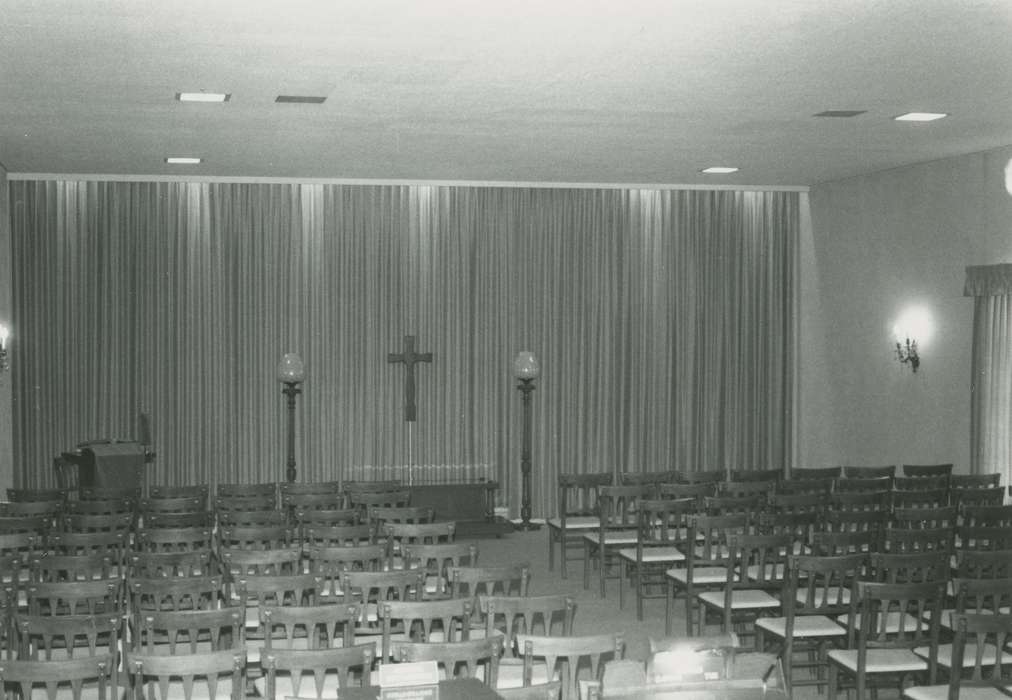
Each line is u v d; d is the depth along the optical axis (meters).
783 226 16.67
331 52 8.47
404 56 8.61
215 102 10.25
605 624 9.64
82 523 8.95
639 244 16.39
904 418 14.34
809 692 7.88
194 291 15.31
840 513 8.66
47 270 14.93
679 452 16.52
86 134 11.88
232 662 5.03
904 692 6.29
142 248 15.16
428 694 4.54
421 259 15.84
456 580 6.96
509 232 16.03
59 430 14.99
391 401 15.81
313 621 6.12
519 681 6.20
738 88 9.77
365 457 15.77
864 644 6.54
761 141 12.51
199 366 15.34
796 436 16.75
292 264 15.54
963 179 13.28
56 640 7.27
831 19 7.61
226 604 7.42
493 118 11.13
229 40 8.10
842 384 15.66
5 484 14.19
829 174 15.10
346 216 15.66
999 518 8.60
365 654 5.18
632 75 9.27
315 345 15.62
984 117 11.04
